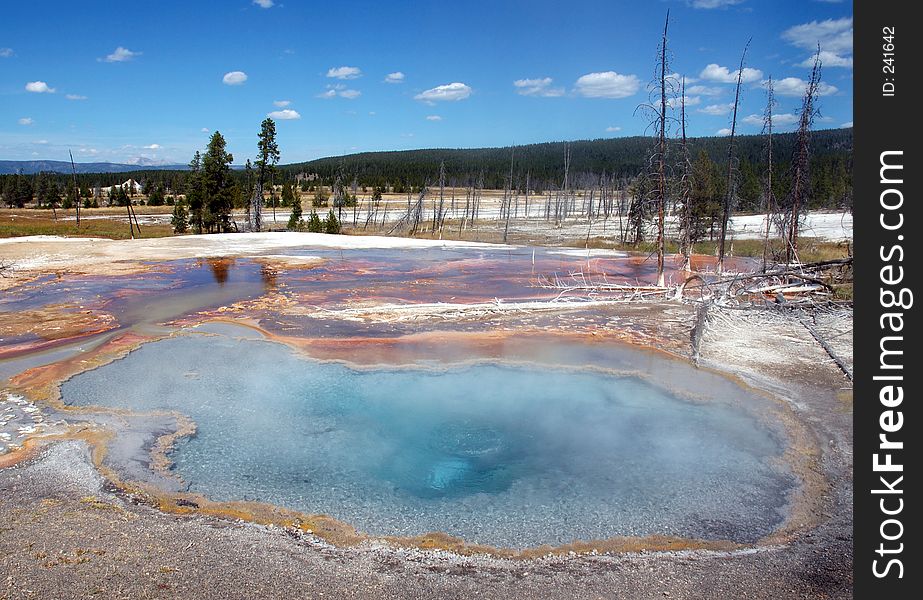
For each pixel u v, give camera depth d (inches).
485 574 230.4
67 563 226.8
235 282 924.6
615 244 1609.3
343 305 741.3
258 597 210.1
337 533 259.8
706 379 462.9
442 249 1437.0
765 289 731.4
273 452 339.6
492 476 316.2
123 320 660.7
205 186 1859.0
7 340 577.0
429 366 495.5
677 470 321.1
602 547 251.8
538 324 636.7
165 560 231.6
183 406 405.7
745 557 243.6
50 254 1211.9
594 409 406.6
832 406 404.5
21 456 325.7
